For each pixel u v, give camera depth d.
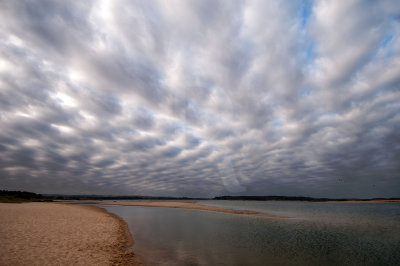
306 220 28.92
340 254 12.58
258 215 35.81
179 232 18.66
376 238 17.00
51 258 9.13
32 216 22.34
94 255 10.24
